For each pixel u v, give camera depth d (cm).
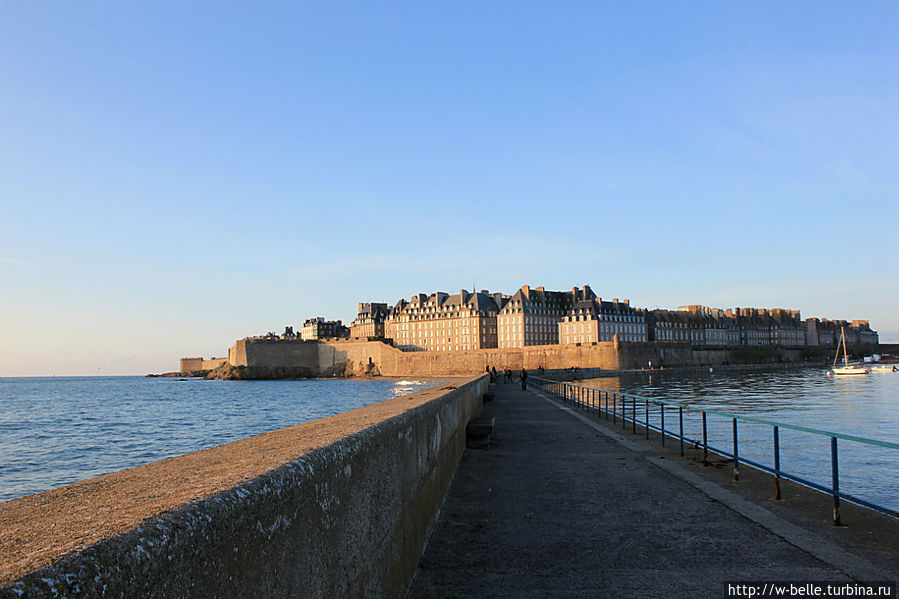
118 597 139
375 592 387
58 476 2875
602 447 1412
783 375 11462
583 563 607
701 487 950
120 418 6038
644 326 14925
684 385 7950
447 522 759
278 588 229
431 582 554
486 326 14312
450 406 986
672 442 1507
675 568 590
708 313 18900
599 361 11769
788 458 1722
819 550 634
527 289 14075
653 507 829
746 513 787
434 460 740
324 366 16838
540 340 13962
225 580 190
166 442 4088
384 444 430
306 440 345
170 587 160
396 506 471
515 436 1619
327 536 290
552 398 3381
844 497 718
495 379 6238
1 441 4169
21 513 181
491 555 631
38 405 8762
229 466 256
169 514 171
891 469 1541
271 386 13400
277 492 231
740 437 2211
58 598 120
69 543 142
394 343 16025
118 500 193
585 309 13638
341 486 316
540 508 829
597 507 831
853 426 3247
